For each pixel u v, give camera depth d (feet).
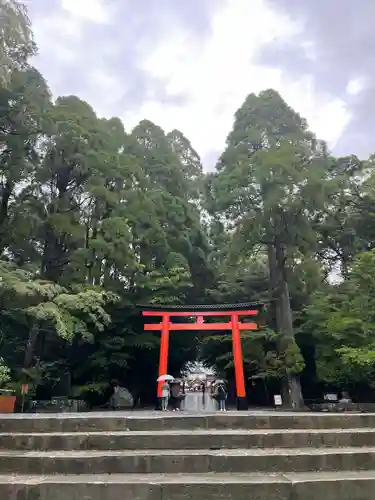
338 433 22.43
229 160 101.55
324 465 19.60
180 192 119.96
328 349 84.02
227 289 111.86
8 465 19.08
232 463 19.21
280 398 88.12
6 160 85.20
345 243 106.11
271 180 87.61
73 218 87.56
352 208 102.53
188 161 137.39
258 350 96.07
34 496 16.89
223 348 106.42
